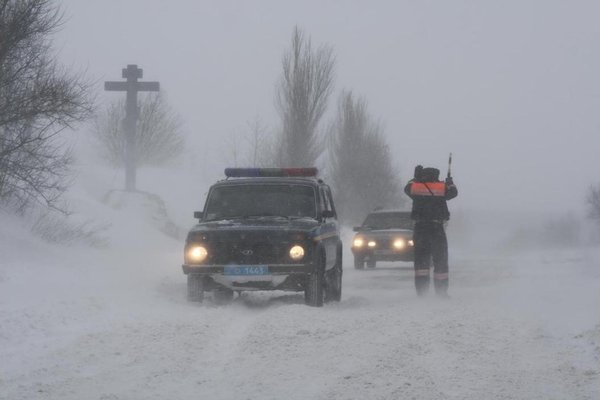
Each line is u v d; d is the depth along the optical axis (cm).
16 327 2841
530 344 2623
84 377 2180
